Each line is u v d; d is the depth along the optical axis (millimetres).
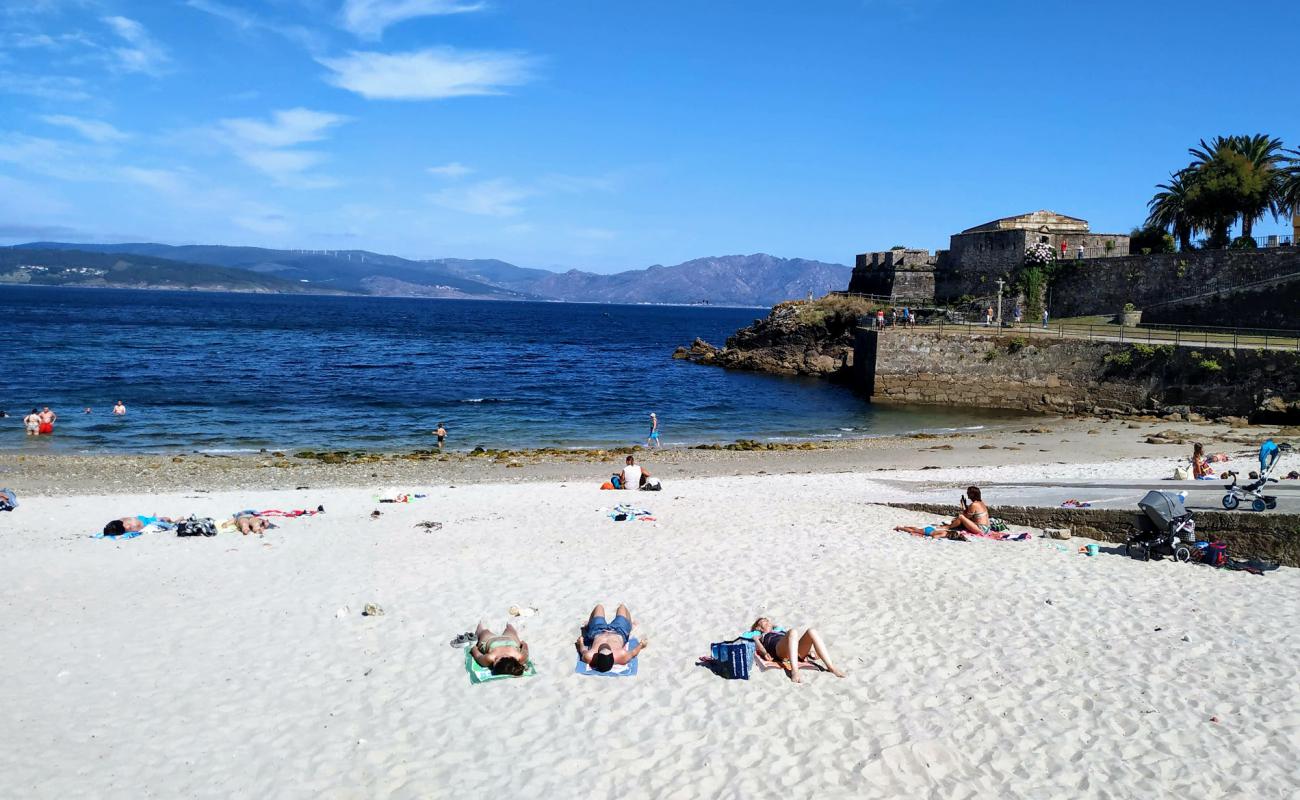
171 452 38438
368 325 172625
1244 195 64625
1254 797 9594
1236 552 18422
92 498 26266
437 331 157375
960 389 55719
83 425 45438
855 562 18031
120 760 10398
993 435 44594
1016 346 54188
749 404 58250
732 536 20438
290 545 19797
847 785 9945
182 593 16203
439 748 10742
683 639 13969
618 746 10773
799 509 23688
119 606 15461
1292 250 56688
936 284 77250
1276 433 41781
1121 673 12617
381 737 10984
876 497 25828
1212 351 47625
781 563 18000
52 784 9883
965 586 16438
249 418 49250
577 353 110438
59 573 17500
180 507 24766
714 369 85000
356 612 15086
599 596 15953
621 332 179625
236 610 15227
